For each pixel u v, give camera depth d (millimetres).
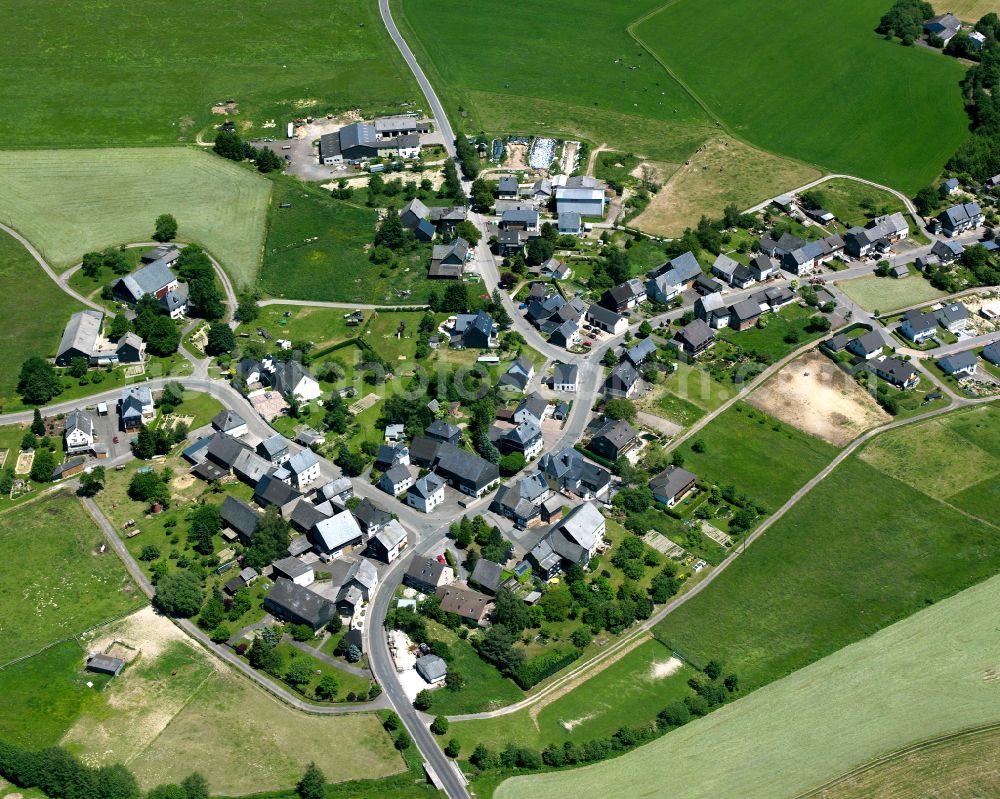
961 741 171125
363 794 160625
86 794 157375
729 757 168500
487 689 178125
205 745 167125
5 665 180250
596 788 162875
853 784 164625
